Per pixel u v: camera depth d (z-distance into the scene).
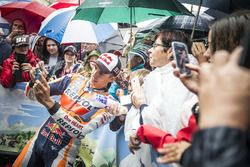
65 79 3.95
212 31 2.01
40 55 5.38
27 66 4.50
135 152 3.14
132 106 3.36
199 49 3.11
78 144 3.88
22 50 4.54
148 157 3.00
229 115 1.04
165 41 3.15
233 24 1.93
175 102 2.74
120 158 3.58
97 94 3.81
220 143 1.02
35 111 4.50
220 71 1.10
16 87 4.50
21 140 4.54
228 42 1.94
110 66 3.79
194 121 2.01
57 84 3.94
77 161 4.17
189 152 1.12
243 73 1.08
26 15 6.18
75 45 5.65
